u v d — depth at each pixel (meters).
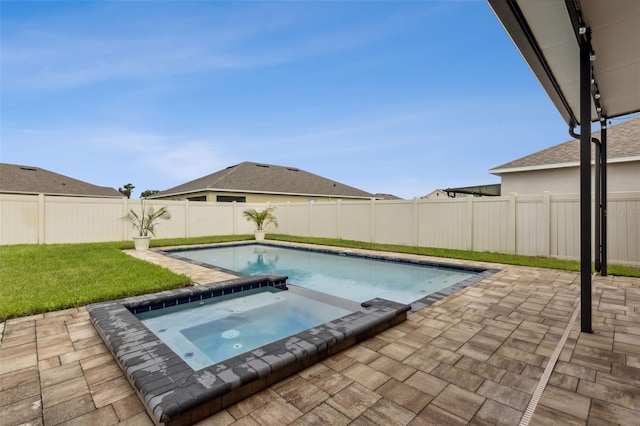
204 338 3.94
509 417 2.03
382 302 3.98
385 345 3.05
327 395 2.26
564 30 2.94
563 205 7.65
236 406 2.14
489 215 8.86
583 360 2.75
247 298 5.25
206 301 4.89
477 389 2.33
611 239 6.98
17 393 2.30
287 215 15.51
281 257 10.35
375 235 11.68
